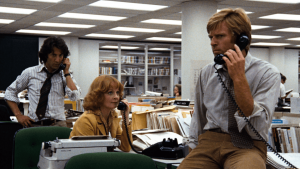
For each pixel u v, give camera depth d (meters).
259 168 1.17
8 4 6.96
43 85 2.82
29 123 2.79
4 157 2.94
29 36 11.25
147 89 12.76
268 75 1.26
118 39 12.16
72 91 2.83
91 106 2.13
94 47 12.12
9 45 11.01
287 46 13.98
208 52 6.79
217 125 1.39
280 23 9.03
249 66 1.30
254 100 1.25
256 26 9.51
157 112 3.36
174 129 3.01
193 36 6.76
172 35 11.15
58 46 2.70
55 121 2.85
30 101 2.84
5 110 3.70
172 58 12.97
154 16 8.20
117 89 2.16
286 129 2.98
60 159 1.58
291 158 1.89
